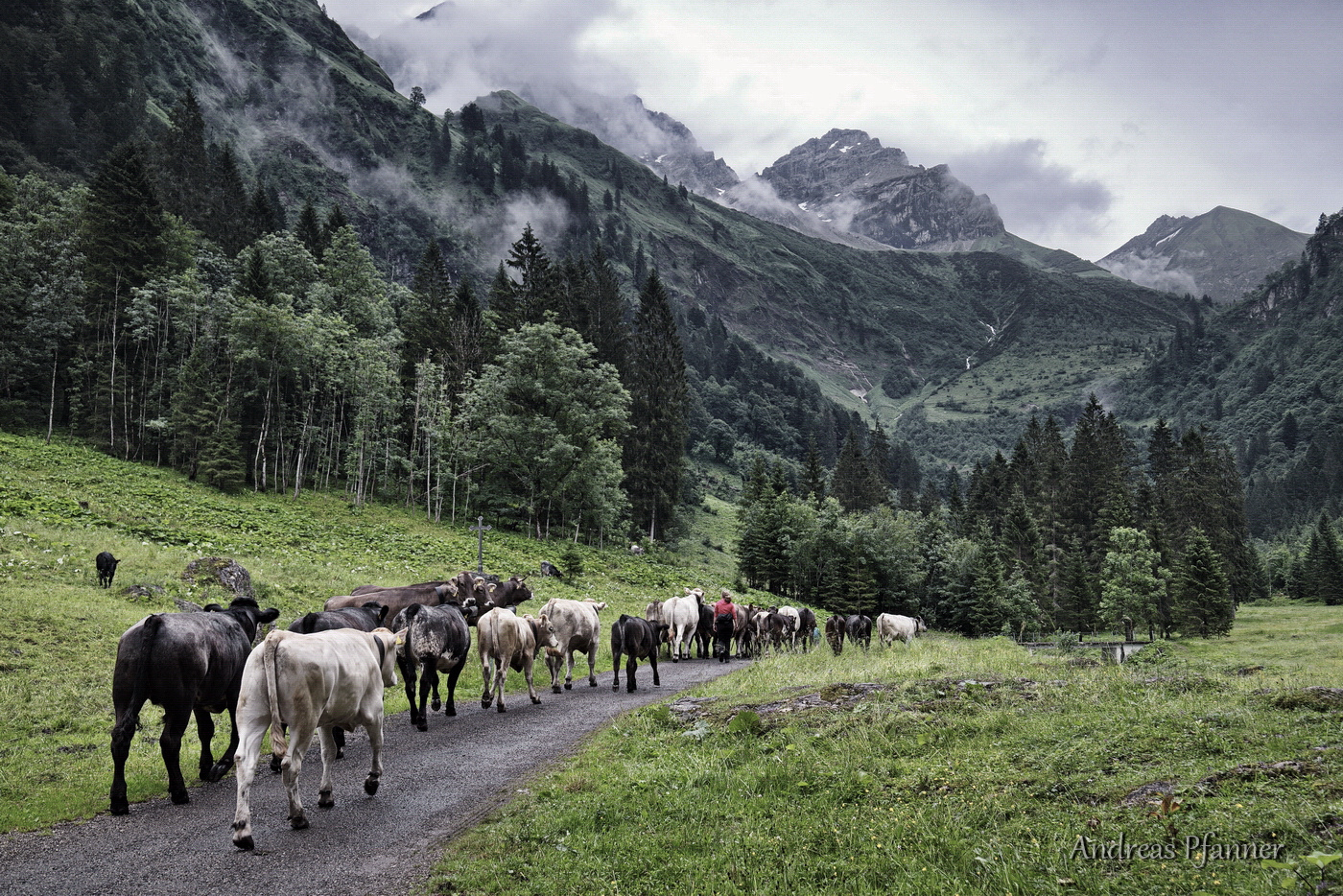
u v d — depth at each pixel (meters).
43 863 7.39
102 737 12.86
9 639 17.73
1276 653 42.81
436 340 84.12
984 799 7.45
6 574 23.59
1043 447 127.12
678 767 9.92
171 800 9.38
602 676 22.03
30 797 9.41
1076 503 112.25
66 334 66.00
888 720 10.78
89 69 162.50
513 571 46.16
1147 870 5.62
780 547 80.19
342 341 70.06
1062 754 8.49
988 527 93.75
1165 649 19.19
